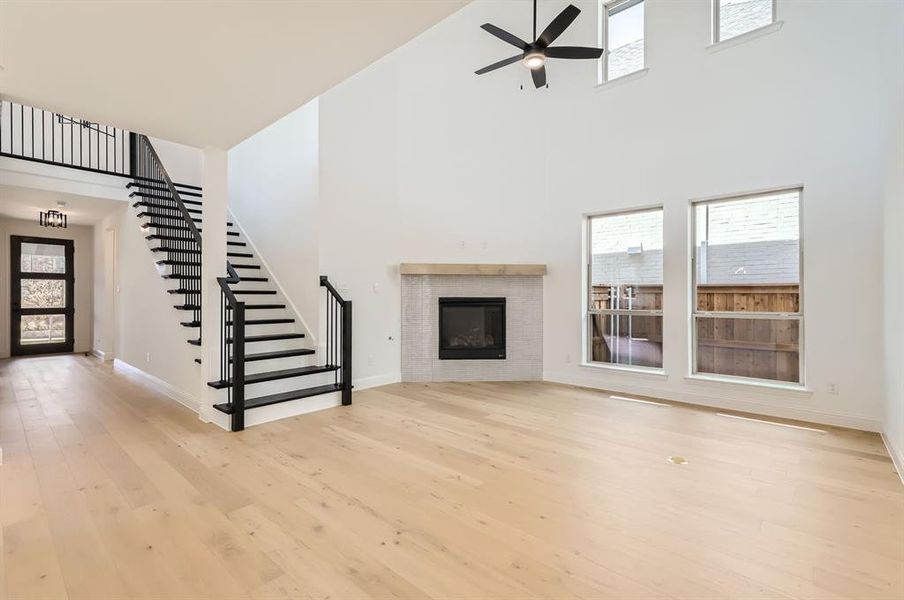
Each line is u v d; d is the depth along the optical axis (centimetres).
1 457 308
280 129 554
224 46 250
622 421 408
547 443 349
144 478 279
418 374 584
